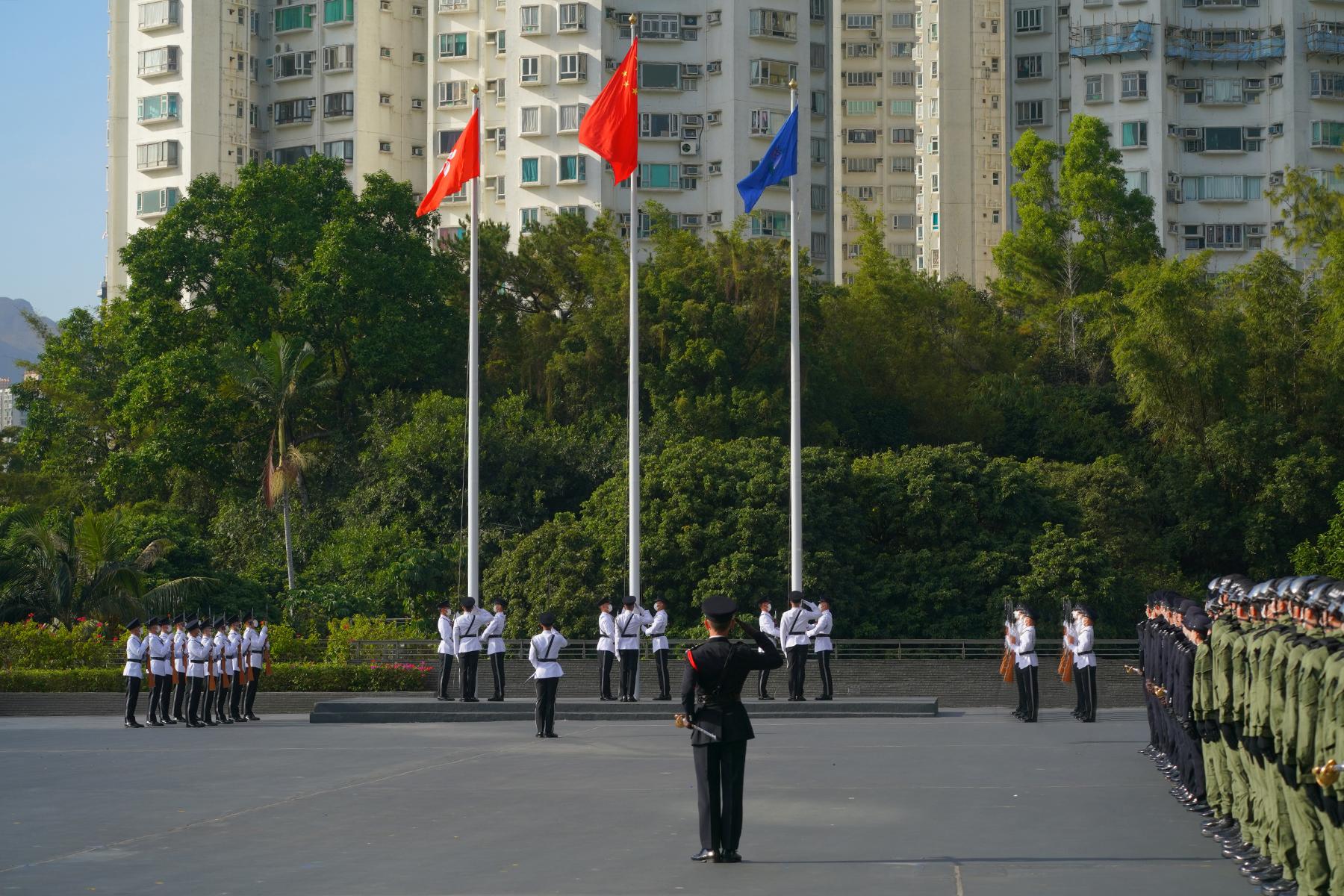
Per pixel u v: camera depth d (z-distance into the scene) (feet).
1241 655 41.16
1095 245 219.61
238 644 102.63
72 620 130.93
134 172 263.08
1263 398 169.99
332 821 51.29
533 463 156.76
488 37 249.34
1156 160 253.44
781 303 170.60
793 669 104.06
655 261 183.42
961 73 298.97
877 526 142.82
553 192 242.58
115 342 201.77
